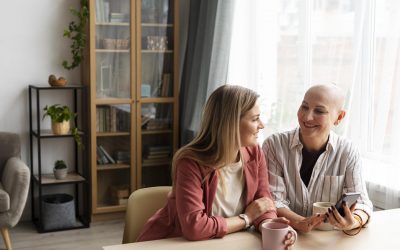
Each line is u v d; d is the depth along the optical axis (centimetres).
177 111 479
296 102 368
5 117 445
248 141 196
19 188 372
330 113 221
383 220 211
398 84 295
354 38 320
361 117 317
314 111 221
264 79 399
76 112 461
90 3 431
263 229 175
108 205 464
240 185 208
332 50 337
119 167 464
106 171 463
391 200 297
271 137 239
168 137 484
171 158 486
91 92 441
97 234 424
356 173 228
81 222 454
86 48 446
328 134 229
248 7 414
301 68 359
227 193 205
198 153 198
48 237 415
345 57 329
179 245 181
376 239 190
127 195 470
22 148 453
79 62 448
